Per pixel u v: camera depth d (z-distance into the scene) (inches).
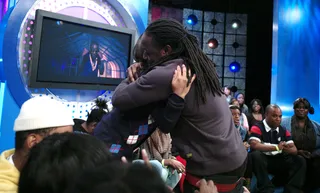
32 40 111.7
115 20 142.9
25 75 110.6
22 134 40.9
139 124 46.6
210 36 361.4
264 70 359.9
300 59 228.4
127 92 43.2
